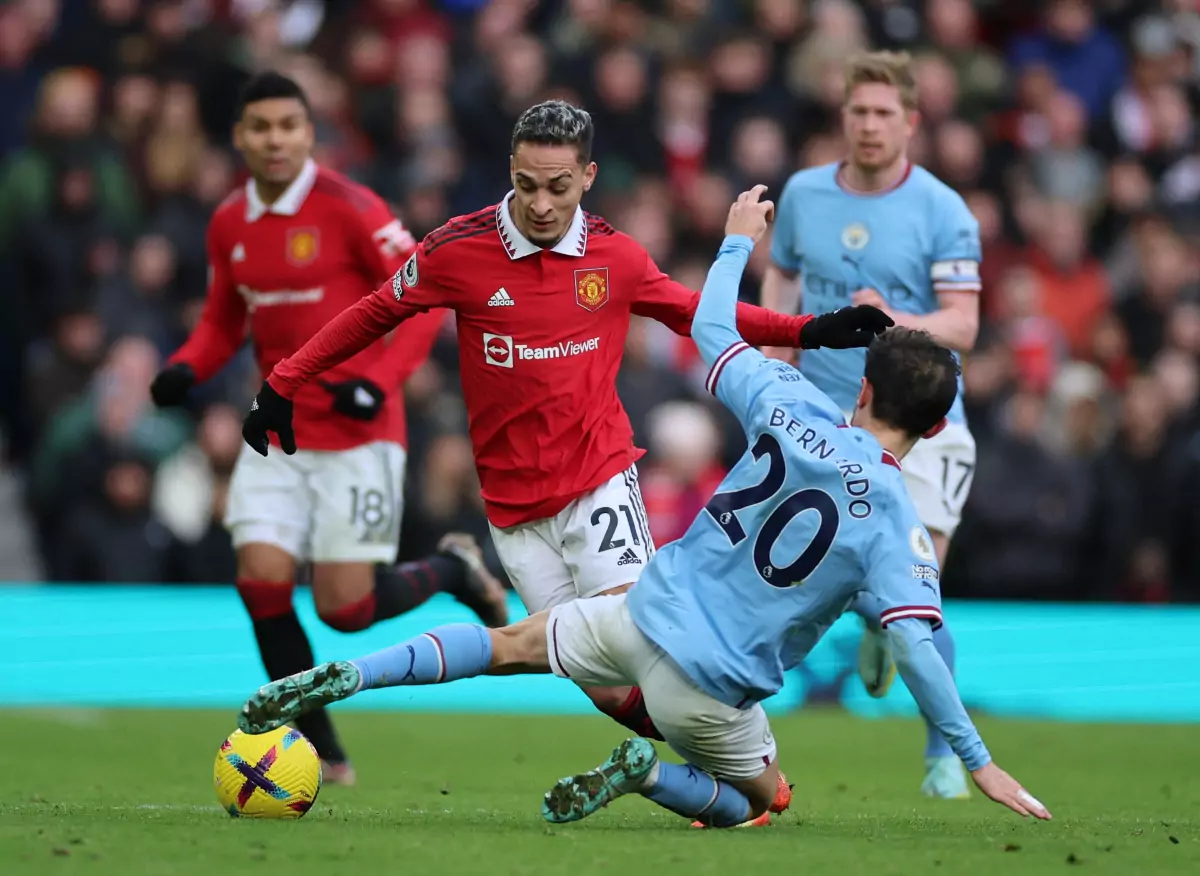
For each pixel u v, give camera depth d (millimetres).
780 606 16797
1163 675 41594
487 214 19625
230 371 45719
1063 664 41438
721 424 44594
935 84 51750
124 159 47938
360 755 29828
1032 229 51188
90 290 46688
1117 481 44125
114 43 51031
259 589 24766
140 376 43188
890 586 16594
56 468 42656
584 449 20109
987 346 45469
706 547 17094
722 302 18297
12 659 40531
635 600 17203
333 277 24938
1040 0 56625
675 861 15188
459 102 49875
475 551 27094
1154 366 47969
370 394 24000
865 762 29703
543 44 51031
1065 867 15414
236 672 40688
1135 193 53531
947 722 16453
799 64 51906
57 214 47062
